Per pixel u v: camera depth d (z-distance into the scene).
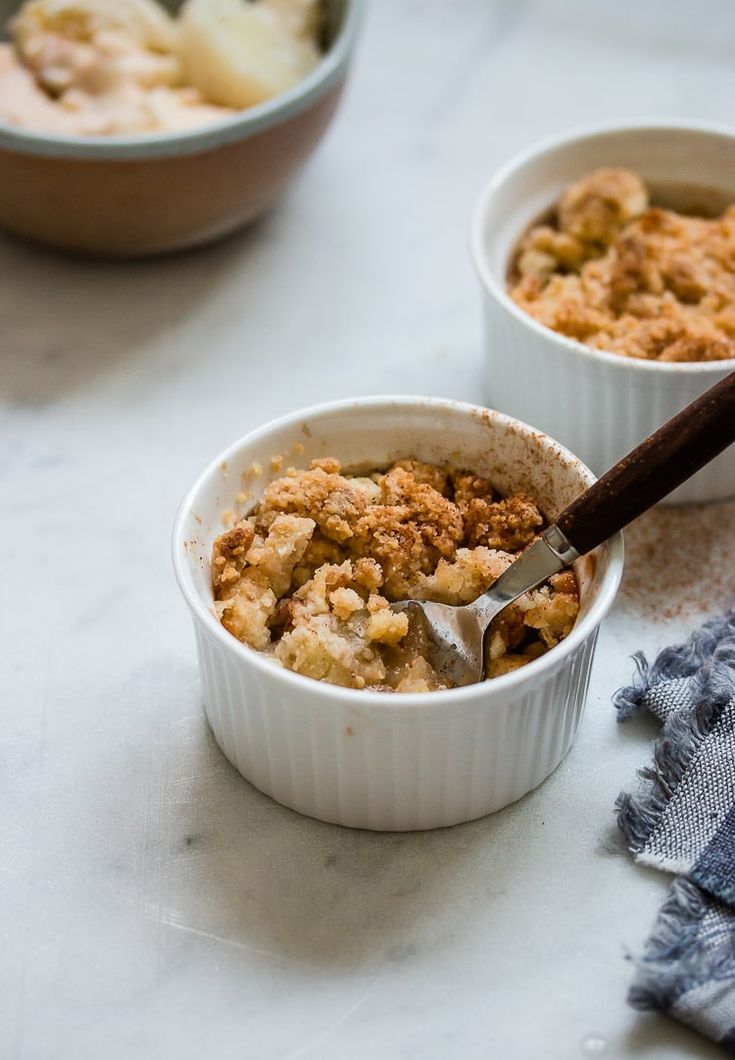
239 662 0.39
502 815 0.42
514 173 0.52
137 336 0.54
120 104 0.54
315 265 0.57
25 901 0.40
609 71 0.64
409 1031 0.38
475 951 0.39
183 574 0.41
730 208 0.52
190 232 0.55
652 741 0.43
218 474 0.43
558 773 0.43
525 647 0.42
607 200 0.52
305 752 0.40
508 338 0.48
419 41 0.66
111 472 0.50
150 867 0.41
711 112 0.62
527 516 0.43
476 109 0.63
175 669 0.45
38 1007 0.39
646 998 0.38
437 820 0.41
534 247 0.52
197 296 0.56
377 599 0.42
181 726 0.44
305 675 0.41
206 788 0.42
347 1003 0.39
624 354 0.48
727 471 0.48
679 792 0.41
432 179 0.60
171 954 0.39
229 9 0.56
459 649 0.41
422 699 0.38
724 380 0.39
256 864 0.41
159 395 0.52
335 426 0.44
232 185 0.53
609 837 0.41
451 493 0.45
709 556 0.47
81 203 0.53
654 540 0.48
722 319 0.49
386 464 0.45
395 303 0.55
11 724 0.44
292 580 0.43
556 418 0.49
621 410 0.47
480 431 0.44
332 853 0.41
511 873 0.41
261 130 0.52
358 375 0.53
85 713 0.44
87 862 0.41
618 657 0.45
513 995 0.39
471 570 0.42
